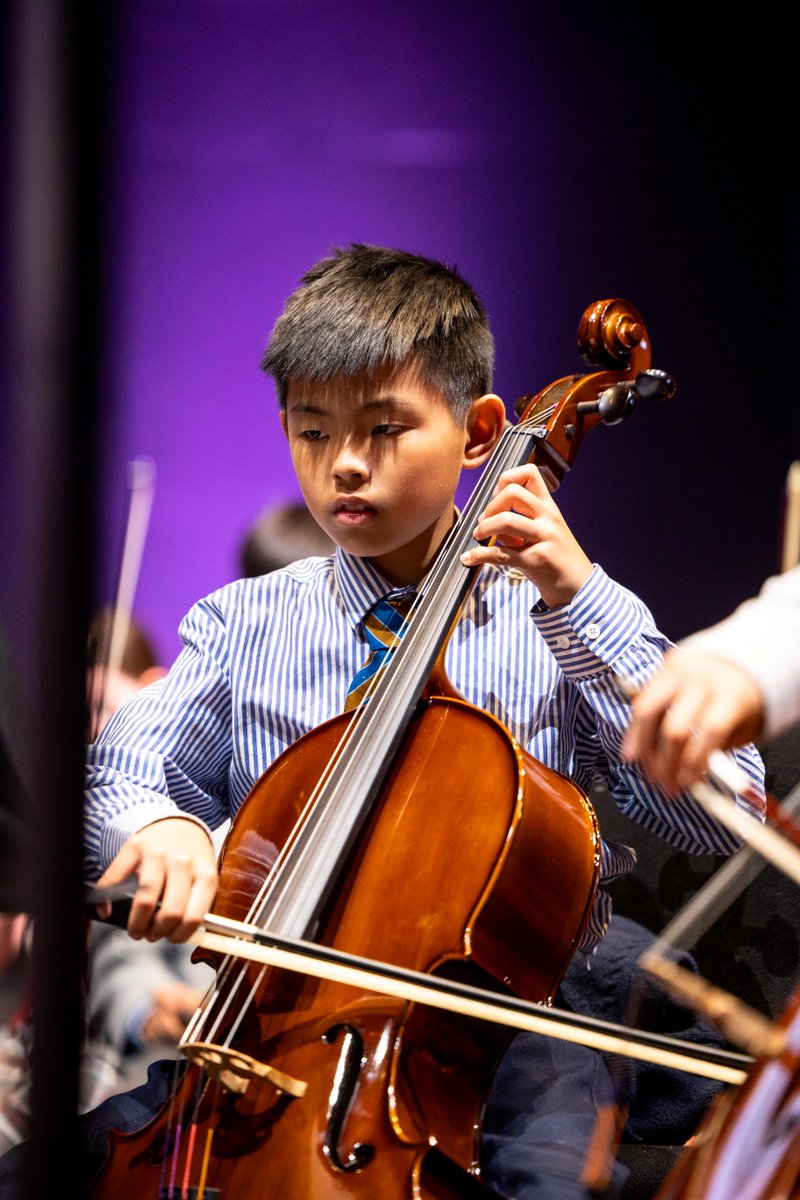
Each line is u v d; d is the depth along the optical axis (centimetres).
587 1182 229
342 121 754
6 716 291
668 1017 307
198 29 743
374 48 743
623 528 741
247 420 788
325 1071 218
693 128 726
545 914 241
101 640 285
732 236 730
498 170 748
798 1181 151
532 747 294
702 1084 300
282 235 770
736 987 315
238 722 306
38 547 143
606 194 740
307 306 293
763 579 735
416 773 254
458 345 295
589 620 273
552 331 753
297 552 447
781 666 166
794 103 714
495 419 311
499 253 753
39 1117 156
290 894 236
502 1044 237
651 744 165
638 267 741
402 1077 219
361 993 227
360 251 315
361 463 280
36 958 155
